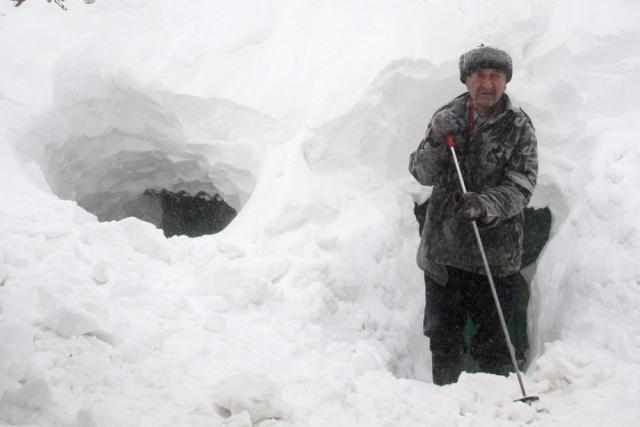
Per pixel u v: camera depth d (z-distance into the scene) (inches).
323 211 173.5
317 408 107.3
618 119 189.3
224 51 221.1
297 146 188.9
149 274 143.2
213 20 231.1
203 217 251.1
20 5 239.9
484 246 147.0
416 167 146.0
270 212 174.1
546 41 210.8
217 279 142.5
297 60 213.9
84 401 95.2
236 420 97.6
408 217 190.1
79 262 139.3
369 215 177.8
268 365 118.1
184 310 130.9
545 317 166.2
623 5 208.4
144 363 110.0
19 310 114.6
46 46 226.1
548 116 201.2
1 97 207.9
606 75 197.8
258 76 216.2
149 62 221.0
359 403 109.4
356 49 206.4
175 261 152.6
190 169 235.5
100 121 226.7
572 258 159.9
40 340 106.6
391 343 158.4
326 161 187.8
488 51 137.4
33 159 201.9
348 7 219.5
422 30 204.2
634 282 141.0
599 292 145.9
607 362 124.5
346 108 190.1
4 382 93.4
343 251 164.9
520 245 150.8
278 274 153.7
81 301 118.2
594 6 211.0
